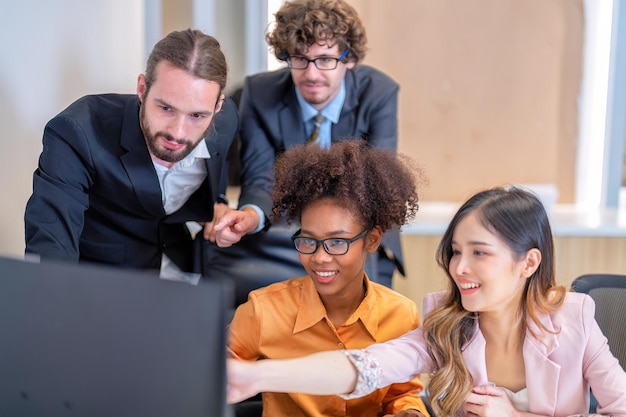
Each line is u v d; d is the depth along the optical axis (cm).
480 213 116
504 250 115
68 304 74
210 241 187
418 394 142
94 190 165
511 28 304
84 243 175
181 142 144
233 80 301
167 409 71
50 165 154
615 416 117
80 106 161
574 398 123
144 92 146
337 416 135
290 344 137
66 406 75
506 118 310
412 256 283
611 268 286
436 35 304
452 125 310
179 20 305
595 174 319
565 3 304
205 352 69
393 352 120
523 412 120
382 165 133
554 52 307
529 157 313
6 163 185
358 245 129
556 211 309
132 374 72
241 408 142
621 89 312
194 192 182
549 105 310
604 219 293
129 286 71
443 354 122
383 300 141
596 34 307
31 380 77
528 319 122
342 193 126
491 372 125
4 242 187
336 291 130
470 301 117
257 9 311
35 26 194
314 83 203
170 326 70
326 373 109
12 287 76
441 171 312
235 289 173
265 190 209
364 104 224
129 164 162
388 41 304
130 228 176
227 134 184
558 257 284
